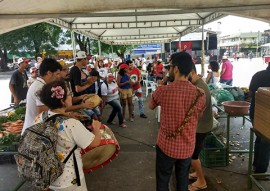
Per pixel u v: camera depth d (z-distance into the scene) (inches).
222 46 2608.3
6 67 1167.6
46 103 74.0
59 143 71.1
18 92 233.9
